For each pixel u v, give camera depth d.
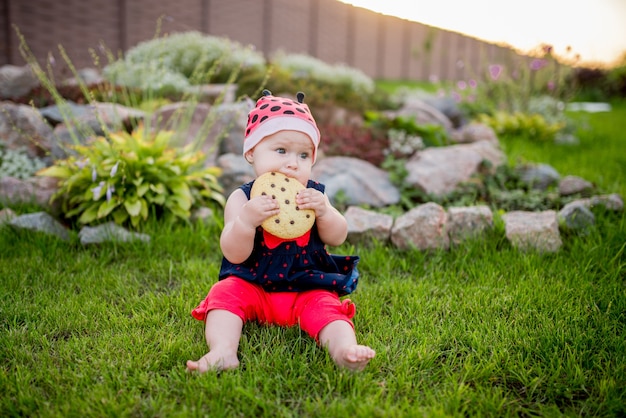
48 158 4.84
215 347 2.21
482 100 8.59
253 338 2.43
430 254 3.64
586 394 2.13
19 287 3.03
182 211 4.02
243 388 2.05
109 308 2.80
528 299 2.87
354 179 4.73
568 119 8.23
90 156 4.03
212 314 2.32
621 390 2.12
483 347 2.40
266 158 2.40
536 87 8.66
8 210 3.88
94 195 3.70
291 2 11.68
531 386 2.15
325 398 2.01
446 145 5.90
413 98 8.63
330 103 7.00
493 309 2.83
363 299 2.96
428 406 1.99
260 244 2.46
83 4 7.82
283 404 2.01
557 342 2.43
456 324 2.66
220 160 4.83
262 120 2.41
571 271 3.21
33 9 7.34
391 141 5.80
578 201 4.15
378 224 3.79
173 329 2.56
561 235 3.76
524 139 7.06
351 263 2.63
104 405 1.95
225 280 2.47
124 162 3.90
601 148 7.03
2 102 5.19
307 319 2.37
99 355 2.32
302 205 2.32
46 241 3.61
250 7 10.58
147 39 8.69
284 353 2.32
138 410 1.96
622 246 3.39
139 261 3.48
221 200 4.31
